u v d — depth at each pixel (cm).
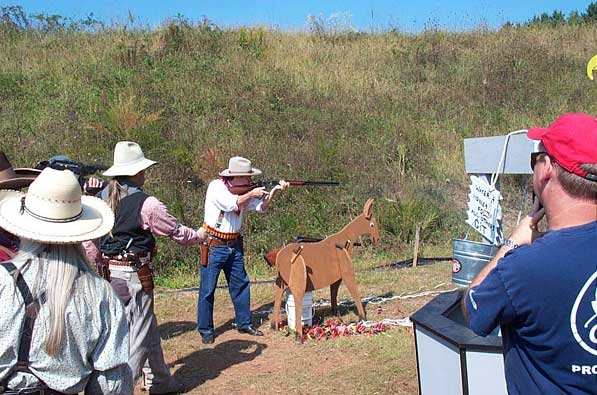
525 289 192
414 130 1230
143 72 1285
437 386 319
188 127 1138
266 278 847
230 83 1283
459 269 434
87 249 444
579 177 191
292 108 1246
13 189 421
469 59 1549
